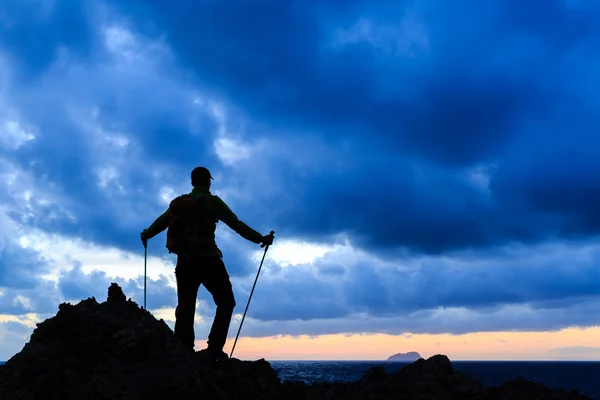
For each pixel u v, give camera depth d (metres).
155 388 5.55
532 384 6.50
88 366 5.71
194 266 7.12
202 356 6.66
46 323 5.96
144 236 7.67
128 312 6.27
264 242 7.39
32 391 5.35
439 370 6.83
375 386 6.59
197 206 7.16
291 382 7.15
